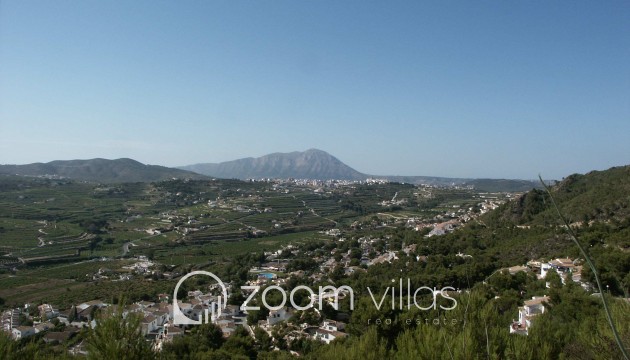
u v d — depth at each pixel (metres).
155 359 6.80
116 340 6.54
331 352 10.40
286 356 19.61
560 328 9.37
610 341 5.96
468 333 6.84
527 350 7.00
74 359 7.27
